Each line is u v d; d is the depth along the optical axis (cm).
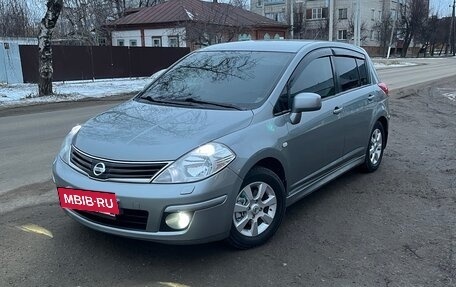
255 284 340
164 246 396
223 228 357
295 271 360
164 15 3797
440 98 1628
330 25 3291
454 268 367
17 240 407
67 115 1252
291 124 429
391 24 7188
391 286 340
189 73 498
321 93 495
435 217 472
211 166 347
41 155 741
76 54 2352
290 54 479
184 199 334
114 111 445
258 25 4009
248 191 385
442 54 9400
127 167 347
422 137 893
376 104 609
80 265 364
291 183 437
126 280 343
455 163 682
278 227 420
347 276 353
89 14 2886
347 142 538
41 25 1681
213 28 2902
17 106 1461
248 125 392
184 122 389
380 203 511
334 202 512
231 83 456
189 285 337
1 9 2073
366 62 621
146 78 2592
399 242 414
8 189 555
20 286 334
